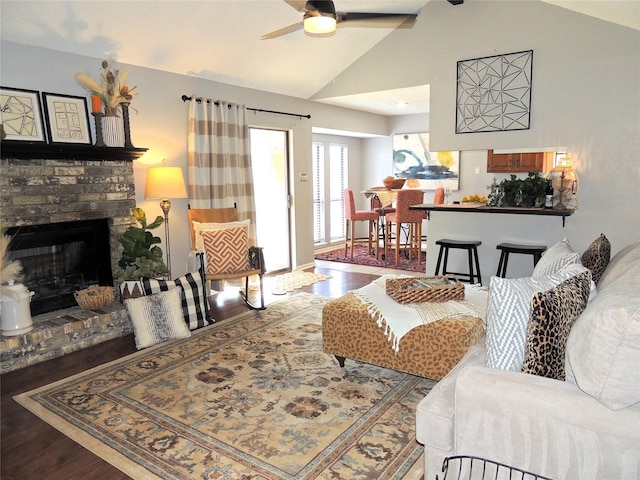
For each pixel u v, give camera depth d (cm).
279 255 635
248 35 438
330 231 825
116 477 201
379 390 278
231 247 430
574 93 429
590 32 415
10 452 220
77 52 377
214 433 234
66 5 326
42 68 357
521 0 446
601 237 274
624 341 132
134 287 368
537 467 144
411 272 614
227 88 518
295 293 512
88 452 220
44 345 330
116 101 385
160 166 448
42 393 280
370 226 739
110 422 246
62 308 381
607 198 422
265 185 609
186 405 263
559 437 140
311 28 303
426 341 260
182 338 367
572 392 143
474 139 486
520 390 147
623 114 409
